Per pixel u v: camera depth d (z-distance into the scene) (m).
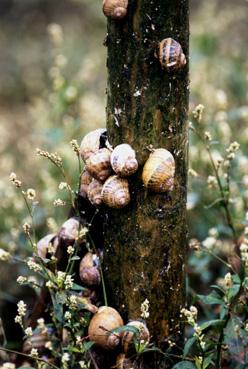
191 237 1.58
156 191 1.06
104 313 1.09
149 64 1.05
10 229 1.62
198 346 1.11
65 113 1.93
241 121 1.85
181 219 1.10
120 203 1.06
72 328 1.11
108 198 1.06
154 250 1.09
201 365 1.07
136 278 1.10
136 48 1.04
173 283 1.11
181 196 1.09
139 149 1.06
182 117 1.07
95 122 1.80
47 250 1.18
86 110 1.80
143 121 1.06
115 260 1.11
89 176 1.12
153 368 1.12
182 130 1.08
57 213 1.63
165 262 1.10
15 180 1.11
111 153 1.06
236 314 1.14
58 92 1.71
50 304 1.19
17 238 1.53
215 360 1.13
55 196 1.63
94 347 1.12
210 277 1.48
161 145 1.07
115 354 1.11
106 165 1.07
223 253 1.45
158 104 1.06
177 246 1.11
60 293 1.10
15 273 1.67
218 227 1.43
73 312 1.11
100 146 1.10
